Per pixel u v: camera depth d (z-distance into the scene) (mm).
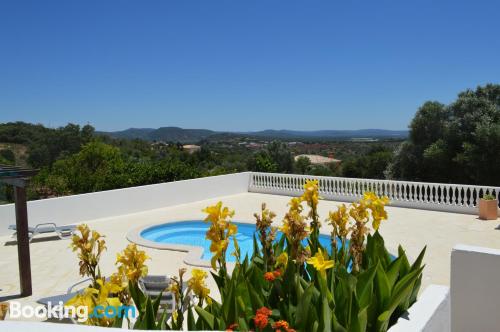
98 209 14656
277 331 2205
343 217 3443
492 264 3887
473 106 23969
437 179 24812
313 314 2535
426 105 25234
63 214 13695
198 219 14508
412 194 15742
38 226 12344
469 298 4023
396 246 10273
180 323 2775
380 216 3266
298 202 3537
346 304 2703
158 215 15312
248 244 12359
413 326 2705
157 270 8789
